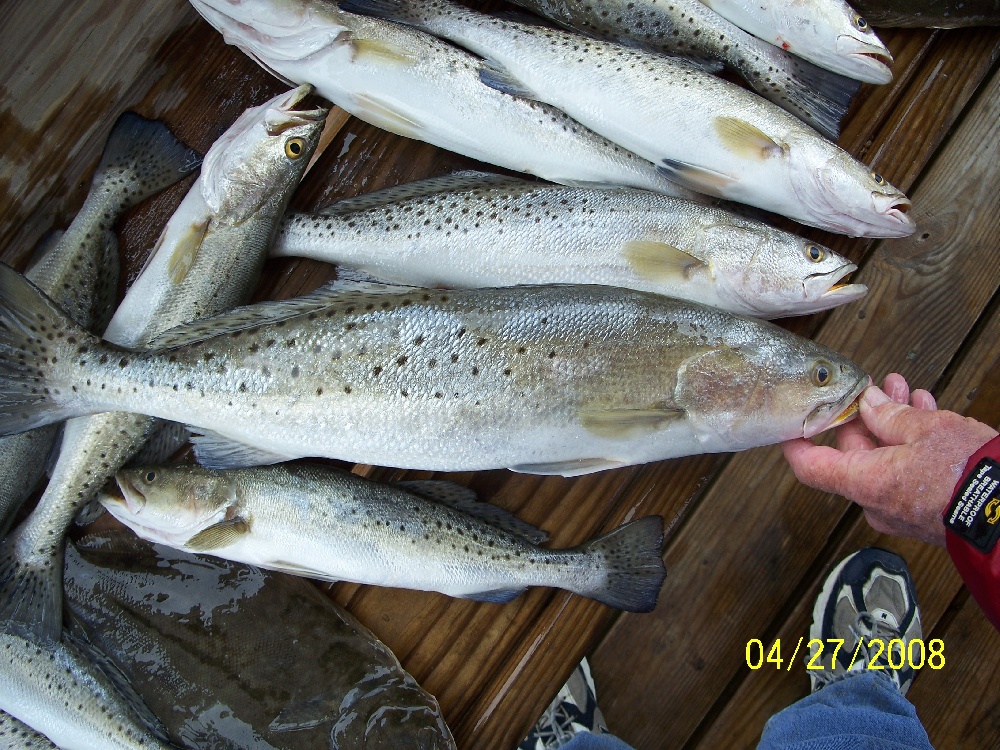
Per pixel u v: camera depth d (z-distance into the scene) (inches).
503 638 34.7
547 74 33.3
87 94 34.9
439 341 30.0
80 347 30.4
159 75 35.2
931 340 35.2
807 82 35.1
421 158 35.7
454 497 33.3
